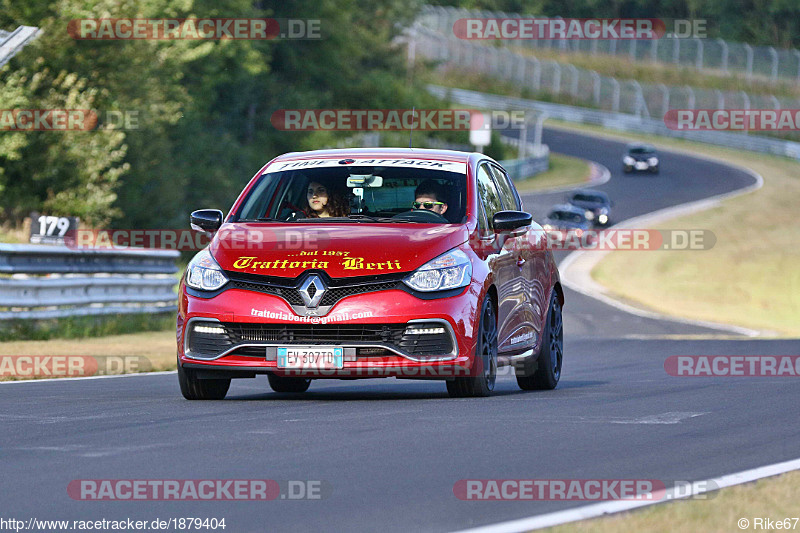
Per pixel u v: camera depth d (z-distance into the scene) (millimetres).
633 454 22156
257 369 30375
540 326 36938
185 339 31219
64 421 26438
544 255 38469
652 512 16562
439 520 16062
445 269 30812
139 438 23531
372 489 18219
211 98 166125
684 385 38812
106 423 26047
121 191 129250
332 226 32188
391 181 34000
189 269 31828
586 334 91938
